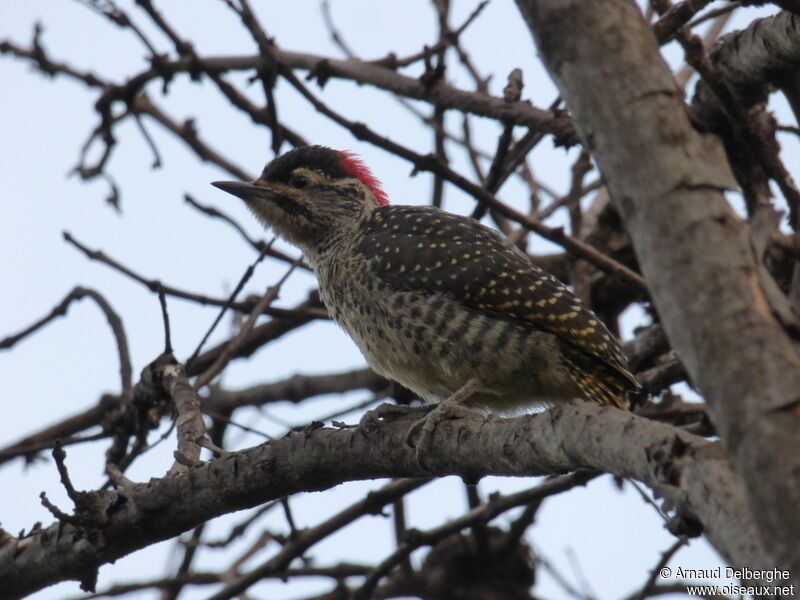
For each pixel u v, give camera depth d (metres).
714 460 5.54
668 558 12.49
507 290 11.09
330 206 13.50
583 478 11.80
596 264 12.59
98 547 9.87
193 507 9.61
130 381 12.88
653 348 13.56
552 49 5.37
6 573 10.42
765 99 11.00
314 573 14.91
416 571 15.49
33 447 13.98
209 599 13.25
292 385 16.33
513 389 11.27
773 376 4.65
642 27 5.34
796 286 8.74
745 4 10.05
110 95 16.02
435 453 8.62
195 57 15.29
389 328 11.54
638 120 5.16
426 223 11.92
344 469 9.24
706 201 5.02
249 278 12.16
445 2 15.35
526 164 15.60
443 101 13.11
